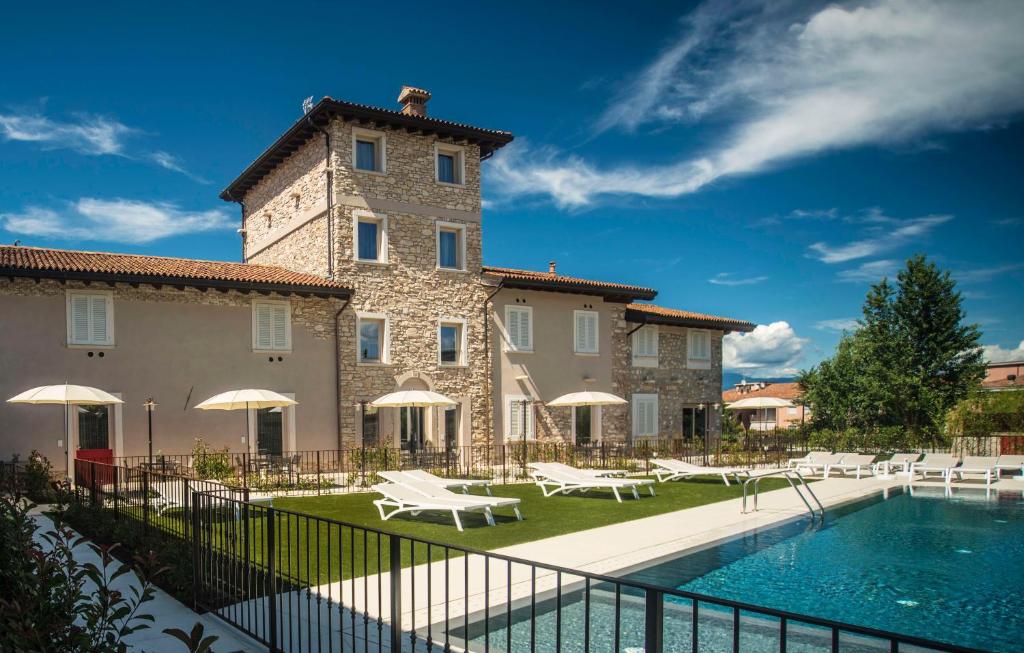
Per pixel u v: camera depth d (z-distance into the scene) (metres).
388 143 21.62
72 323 16.86
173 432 17.95
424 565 8.02
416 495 11.68
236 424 18.86
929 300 33.66
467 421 22.52
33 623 2.88
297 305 20.03
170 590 6.87
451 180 23.14
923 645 2.09
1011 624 6.72
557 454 21.86
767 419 52.38
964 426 26.00
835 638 2.29
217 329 18.78
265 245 24.83
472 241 23.12
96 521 9.84
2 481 12.35
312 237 21.58
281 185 23.81
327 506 12.98
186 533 7.32
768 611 2.50
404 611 6.20
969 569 8.73
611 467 20.80
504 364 23.56
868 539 10.49
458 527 10.47
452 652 5.22
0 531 4.01
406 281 21.67
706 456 22.80
